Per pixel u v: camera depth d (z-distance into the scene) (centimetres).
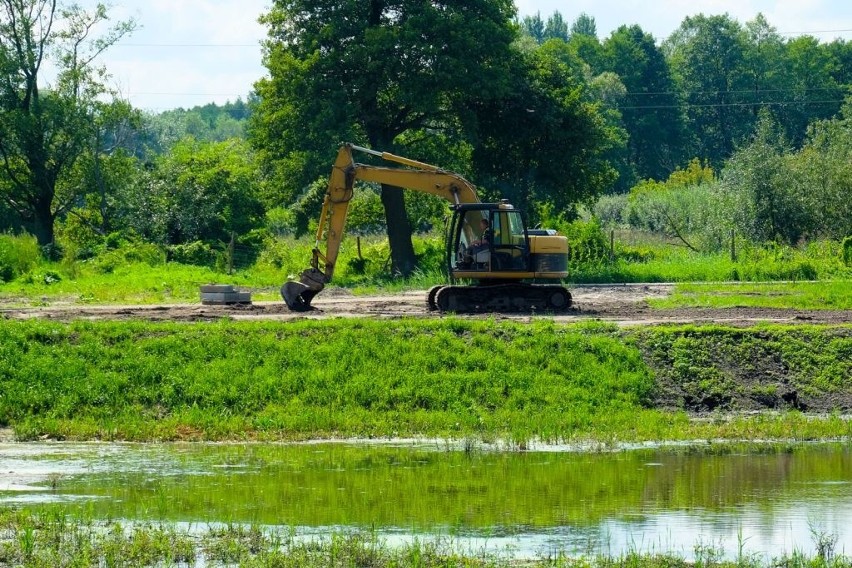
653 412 2970
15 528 1817
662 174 17538
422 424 2828
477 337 3256
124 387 2992
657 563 1644
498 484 2183
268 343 3198
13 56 8369
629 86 17488
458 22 6638
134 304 4759
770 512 1972
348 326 3356
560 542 1777
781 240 7400
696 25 18875
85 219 9175
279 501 2042
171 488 2142
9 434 2761
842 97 17562
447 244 4306
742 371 3178
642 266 6412
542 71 7356
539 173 7394
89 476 2255
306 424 2803
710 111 17775
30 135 8356
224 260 7538
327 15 6831
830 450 2558
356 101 6750
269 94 6956
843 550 1734
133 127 8912
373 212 7875
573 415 2888
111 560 1633
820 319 3862
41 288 5669
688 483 2198
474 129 6912
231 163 9150
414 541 1753
